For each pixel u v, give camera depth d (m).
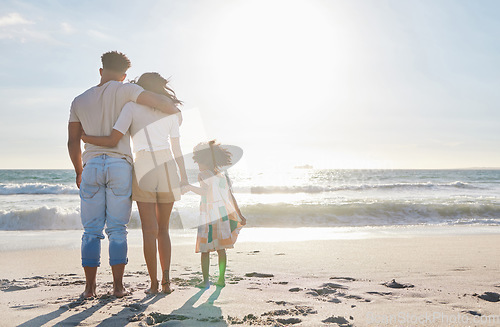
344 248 6.52
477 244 7.14
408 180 42.62
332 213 12.37
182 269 4.58
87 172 3.03
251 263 5.02
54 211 10.27
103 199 3.07
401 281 3.88
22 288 3.47
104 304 2.86
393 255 5.75
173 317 2.57
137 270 4.51
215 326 2.40
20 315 2.58
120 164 3.04
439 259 5.39
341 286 3.62
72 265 4.94
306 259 5.36
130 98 3.07
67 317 2.53
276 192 23.17
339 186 26.06
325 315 2.66
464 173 62.31
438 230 9.91
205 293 3.29
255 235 8.64
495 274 4.29
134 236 8.07
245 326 2.41
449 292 3.38
